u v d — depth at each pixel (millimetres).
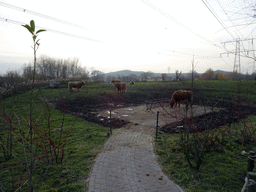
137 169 4305
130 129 7645
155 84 27922
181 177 3893
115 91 20125
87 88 21797
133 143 6020
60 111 10883
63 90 18938
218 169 4090
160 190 3455
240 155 4754
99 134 6883
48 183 3777
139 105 14195
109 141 6211
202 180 3732
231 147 5219
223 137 5598
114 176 4004
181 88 22562
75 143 5980
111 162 4684
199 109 11172
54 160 4777
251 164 3412
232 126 7379
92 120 9086
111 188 3547
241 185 3477
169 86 24625
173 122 8500
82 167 4418
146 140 6281
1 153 5297
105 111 11555
